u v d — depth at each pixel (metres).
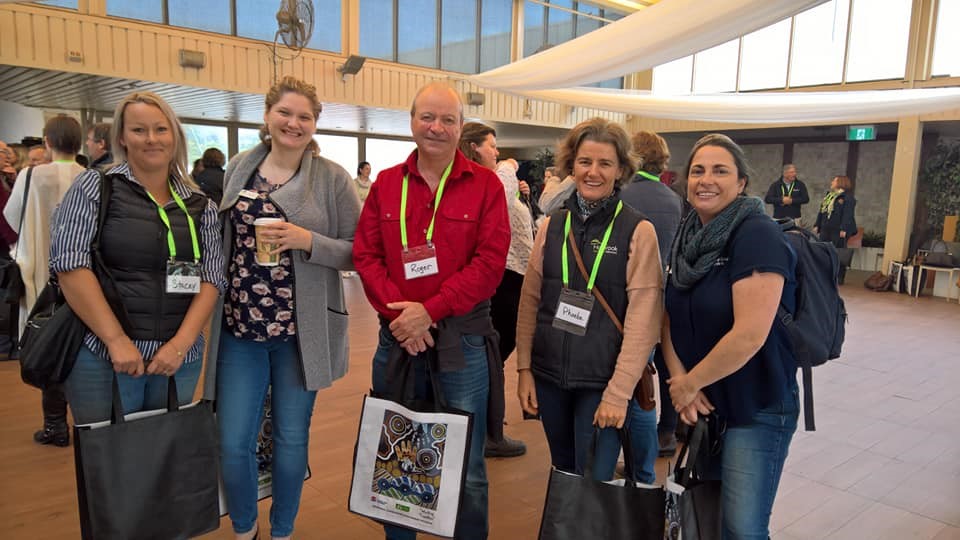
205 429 1.80
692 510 1.60
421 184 1.89
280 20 6.51
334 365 2.09
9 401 3.53
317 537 2.29
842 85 10.31
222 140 12.45
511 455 3.06
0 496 2.49
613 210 1.83
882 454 3.19
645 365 1.76
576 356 1.81
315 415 3.49
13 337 3.75
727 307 1.56
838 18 10.23
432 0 10.47
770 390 1.57
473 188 1.87
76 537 2.22
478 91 11.09
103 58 7.34
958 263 8.64
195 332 1.77
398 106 10.20
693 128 12.12
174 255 1.73
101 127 3.51
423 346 1.81
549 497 1.65
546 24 12.11
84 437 1.61
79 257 1.61
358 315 6.36
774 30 11.01
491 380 1.96
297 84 1.89
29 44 6.84
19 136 10.35
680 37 4.31
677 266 1.68
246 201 1.88
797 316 1.64
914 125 9.20
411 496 1.84
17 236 3.76
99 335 1.63
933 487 2.83
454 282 1.80
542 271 1.95
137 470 1.68
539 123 11.97
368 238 1.95
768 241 1.51
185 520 1.77
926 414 3.79
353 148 14.06
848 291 9.13
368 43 9.83
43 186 3.63
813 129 11.93
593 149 1.80
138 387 1.78
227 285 1.90
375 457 1.90
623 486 1.64
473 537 2.00
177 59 7.90
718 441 1.70
